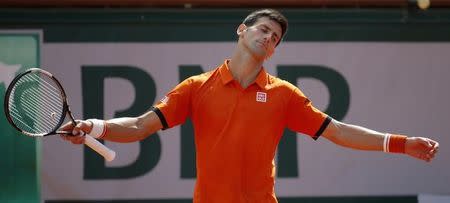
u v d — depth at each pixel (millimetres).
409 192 24734
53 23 24547
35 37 24500
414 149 14398
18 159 24125
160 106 14148
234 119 13953
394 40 25047
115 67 24562
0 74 24312
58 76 24469
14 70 24375
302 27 24875
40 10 24500
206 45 24750
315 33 24906
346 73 24891
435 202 24188
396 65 25000
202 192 14070
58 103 15547
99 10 24609
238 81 14211
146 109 24531
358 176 24609
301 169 24453
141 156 24344
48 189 24125
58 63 24484
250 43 14141
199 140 14211
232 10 24844
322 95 24797
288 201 24406
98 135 13445
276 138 14352
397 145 14453
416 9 25094
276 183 24406
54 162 24203
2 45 24406
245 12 24859
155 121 14078
